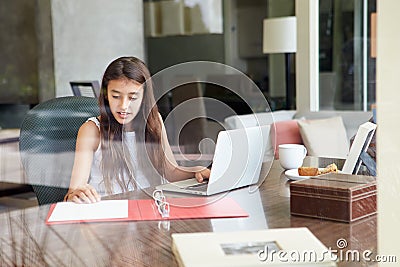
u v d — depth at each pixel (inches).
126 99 61.7
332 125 103.4
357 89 153.6
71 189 55.8
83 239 39.9
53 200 61.9
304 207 41.1
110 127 60.3
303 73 162.6
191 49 267.3
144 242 38.2
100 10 212.8
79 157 60.2
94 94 152.7
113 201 50.1
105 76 64.4
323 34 161.9
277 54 237.6
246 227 39.5
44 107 69.8
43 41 203.5
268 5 241.6
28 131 69.2
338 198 39.2
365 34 155.3
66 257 36.7
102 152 58.9
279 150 57.7
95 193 53.5
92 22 210.4
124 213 45.6
